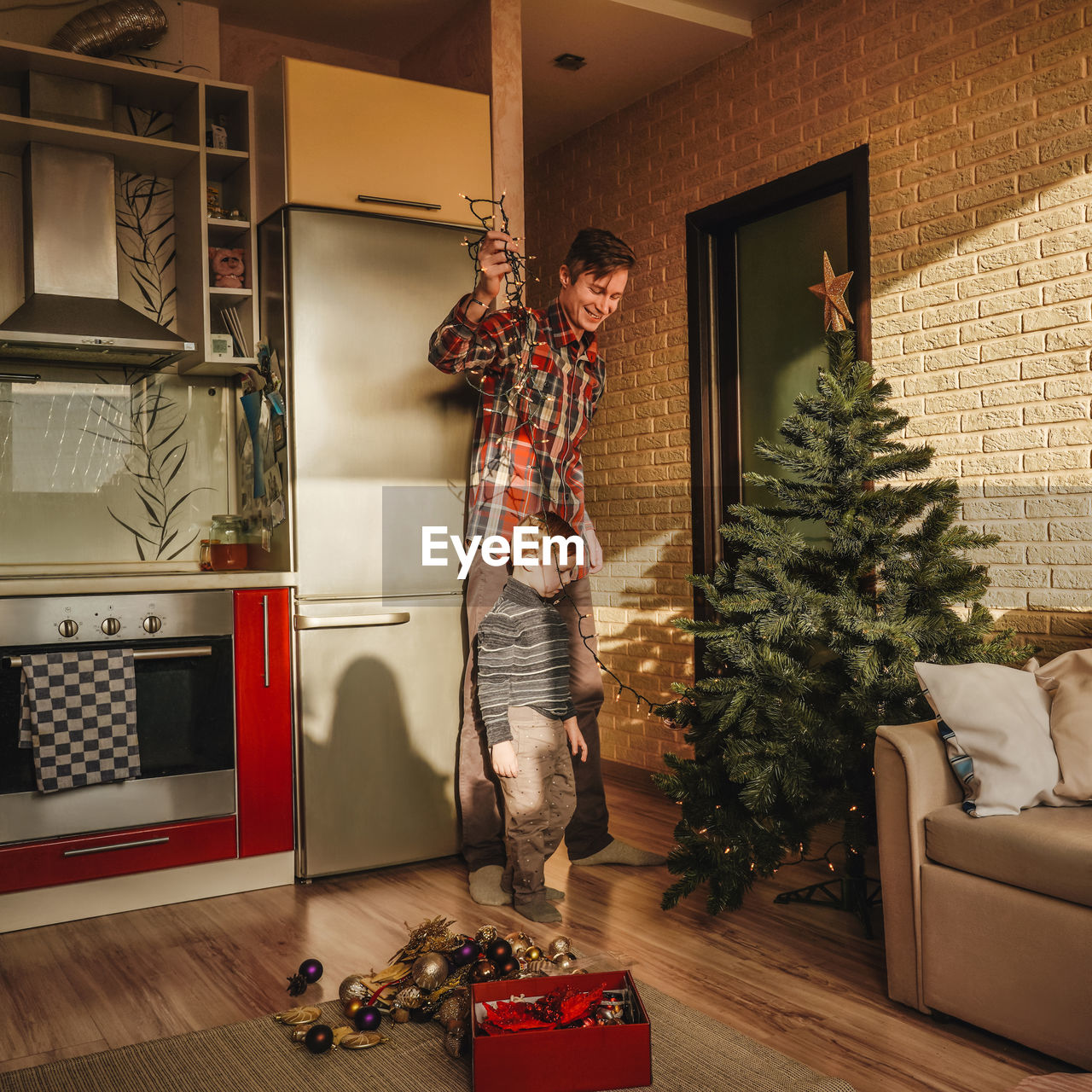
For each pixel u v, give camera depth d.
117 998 2.16
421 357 3.12
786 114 3.57
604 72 3.97
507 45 3.28
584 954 2.35
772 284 3.76
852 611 2.46
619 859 3.06
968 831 1.96
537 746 2.57
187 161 3.16
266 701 2.92
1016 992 1.87
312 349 2.96
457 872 3.05
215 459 3.46
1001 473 2.87
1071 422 2.70
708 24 3.60
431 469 3.14
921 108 3.10
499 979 1.82
